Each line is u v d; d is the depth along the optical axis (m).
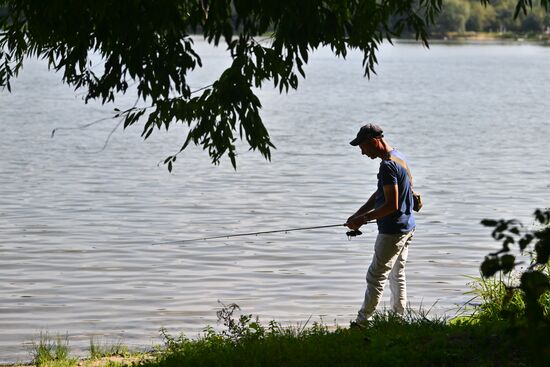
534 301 10.99
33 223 40.06
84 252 34.44
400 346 16.08
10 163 60.59
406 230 19.88
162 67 16.16
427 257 33.62
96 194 48.44
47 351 21.28
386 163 19.59
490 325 17.19
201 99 16.86
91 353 20.98
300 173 56.78
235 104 16.48
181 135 81.69
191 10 16.64
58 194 48.28
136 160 63.12
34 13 16.56
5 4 19.22
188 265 32.34
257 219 41.69
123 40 15.99
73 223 40.16
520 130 90.38
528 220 41.09
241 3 15.60
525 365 14.64
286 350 16.25
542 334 9.95
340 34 17.41
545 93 155.12
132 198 47.19
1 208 43.84
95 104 117.00
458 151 71.50
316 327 19.61
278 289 29.06
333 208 44.78
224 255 33.91
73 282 29.95
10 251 34.44
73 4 15.83
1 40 18.73
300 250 34.72
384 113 110.88
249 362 15.80
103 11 15.54
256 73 16.45
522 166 61.94
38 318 25.73
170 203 45.66
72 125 90.50
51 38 17.28
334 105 123.38
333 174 56.59
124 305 27.09
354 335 17.52
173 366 16.44
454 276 30.61
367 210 20.73
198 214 42.78
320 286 29.45
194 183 52.53
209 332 20.16
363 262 32.84
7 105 114.94
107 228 39.19
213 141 16.98
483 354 15.40
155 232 38.38
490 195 49.22
